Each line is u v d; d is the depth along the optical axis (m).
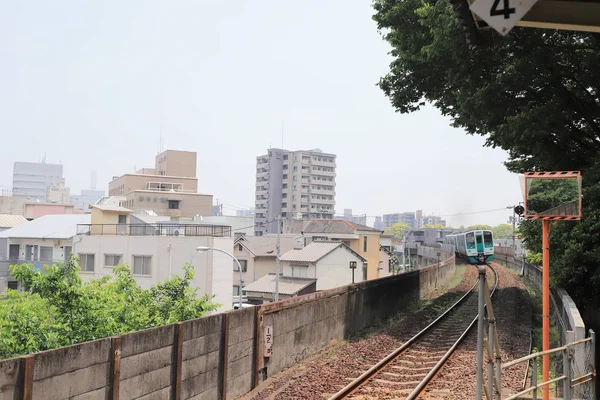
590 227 15.62
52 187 108.00
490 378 5.77
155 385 8.25
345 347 14.64
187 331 8.92
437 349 14.50
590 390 8.35
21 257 41.59
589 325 17.44
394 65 20.62
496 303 25.61
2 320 10.85
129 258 34.28
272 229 104.88
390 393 10.02
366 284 18.08
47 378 6.48
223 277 33.78
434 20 16.27
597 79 16.28
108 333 12.48
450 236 51.47
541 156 17.80
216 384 9.71
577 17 4.23
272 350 11.70
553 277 16.27
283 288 44.28
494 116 17.28
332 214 109.38
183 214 76.25
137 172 94.56
